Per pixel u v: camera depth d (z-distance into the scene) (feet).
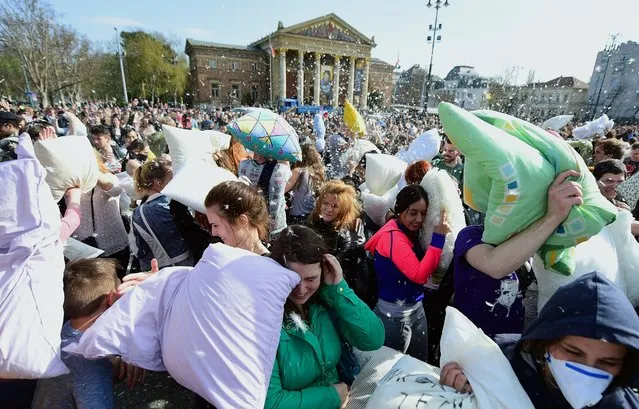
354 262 8.18
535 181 4.08
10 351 3.81
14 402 4.59
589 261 5.39
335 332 4.71
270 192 9.14
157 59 128.77
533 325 3.35
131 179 10.75
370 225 10.24
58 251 4.56
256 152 9.32
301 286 4.27
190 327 3.67
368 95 163.02
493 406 3.38
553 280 5.23
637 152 13.94
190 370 3.62
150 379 7.65
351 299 4.66
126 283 4.91
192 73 158.92
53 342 4.06
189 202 6.72
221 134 13.11
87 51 109.91
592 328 2.81
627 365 3.02
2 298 3.91
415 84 133.08
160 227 6.95
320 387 4.34
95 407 4.17
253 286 3.77
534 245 4.30
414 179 9.17
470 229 5.40
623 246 5.89
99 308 4.61
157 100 136.67
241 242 5.31
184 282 4.13
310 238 4.36
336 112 112.06
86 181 7.16
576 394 3.03
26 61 98.94
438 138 13.98
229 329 3.60
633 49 93.50
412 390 3.88
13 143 10.63
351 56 153.69
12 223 4.06
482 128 4.25
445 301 6.66
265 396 3.66
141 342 3.97
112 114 50.06
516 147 4.17
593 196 4.30
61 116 26.96
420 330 6.68
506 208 4.26
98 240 8.74
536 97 139.44
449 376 3.85
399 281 6.37
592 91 105.40
